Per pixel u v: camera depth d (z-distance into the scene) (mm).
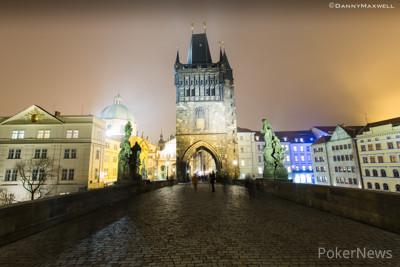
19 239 7684
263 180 23422
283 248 6672
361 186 61750
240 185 36031
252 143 73062
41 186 48281
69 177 49719
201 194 21906
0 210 7105
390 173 55250
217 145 50125
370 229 8469
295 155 82562
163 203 15688
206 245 6977
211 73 53125
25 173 48000
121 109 93188
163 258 6051
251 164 71812
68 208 10531
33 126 52281
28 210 8203
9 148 51094
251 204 14812
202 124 51156
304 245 6902
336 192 11305
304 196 14531
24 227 7949
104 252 6512
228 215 11250
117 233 8320
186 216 11109
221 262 5770
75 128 52062
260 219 10297
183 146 50094
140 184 23406
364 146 61719
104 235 8086
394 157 54719
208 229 8695
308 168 82000
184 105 51812
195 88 52688
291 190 16594
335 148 69750
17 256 6277
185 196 20141
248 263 5695
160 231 8508
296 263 5695
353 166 63375
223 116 51375
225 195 20594
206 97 52219
